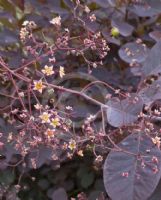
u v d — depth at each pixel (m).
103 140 0.41
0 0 0.49
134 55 0.47
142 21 0.52
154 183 0.38
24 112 0.40
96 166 0.45
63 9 0.47
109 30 0.48
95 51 0.47
